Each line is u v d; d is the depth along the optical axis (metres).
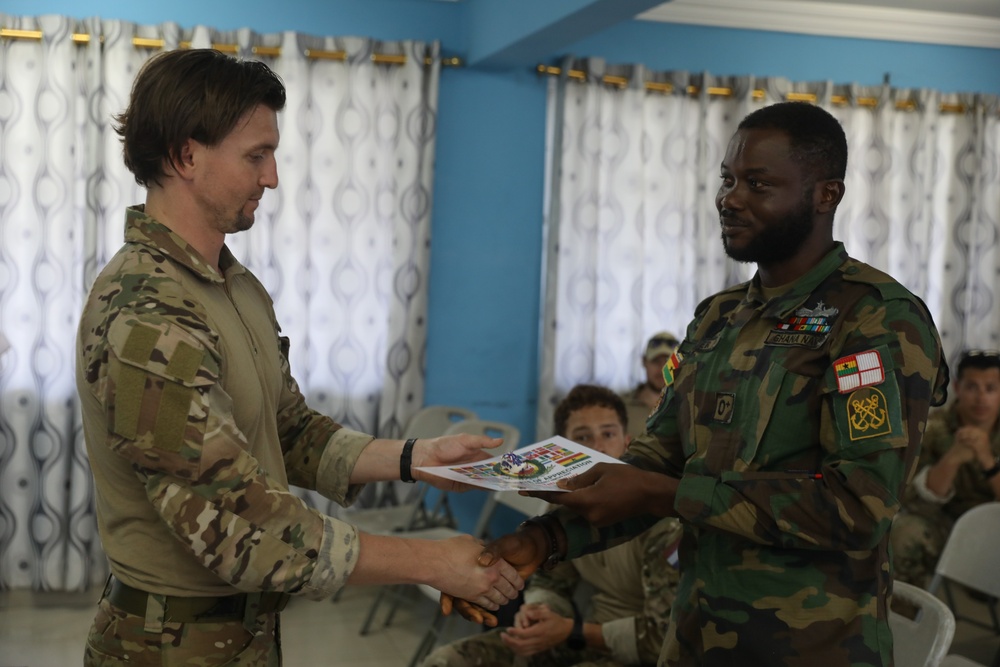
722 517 1.40
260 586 1.33
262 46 4.45
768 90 4.98
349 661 3.63
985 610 4.24
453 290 4.82
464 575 1.51
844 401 1.38
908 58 5.25
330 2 4.57
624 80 4.82
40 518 4.25
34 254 4.20
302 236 4.50
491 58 4.48
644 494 1.51
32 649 3.61
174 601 1.42
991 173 5.31
